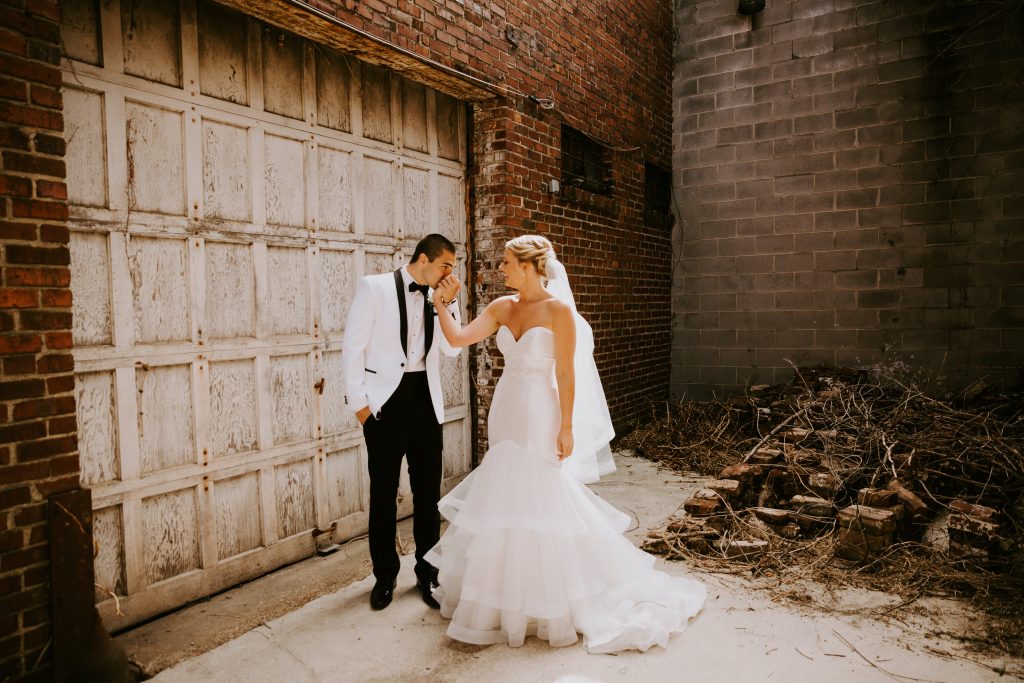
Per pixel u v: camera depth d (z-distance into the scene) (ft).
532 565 8.97
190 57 9.97
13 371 7.14
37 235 7.34
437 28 13.53
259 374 11.16
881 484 14.23
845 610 9.64
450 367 15.80
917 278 22.20
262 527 11.24
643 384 24.02
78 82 8.61
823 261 23.67
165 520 9.77
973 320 21.42
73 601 7.66
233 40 10.63
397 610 9.89
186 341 10.02
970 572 10.48
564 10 18.34
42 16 7.37
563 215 18.44
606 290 21.15
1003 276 20.94
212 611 9.89
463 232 16.17
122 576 9.24
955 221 21.57
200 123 10.15
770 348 24.73
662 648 8.63
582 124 19.40
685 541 12.18
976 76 21.08
